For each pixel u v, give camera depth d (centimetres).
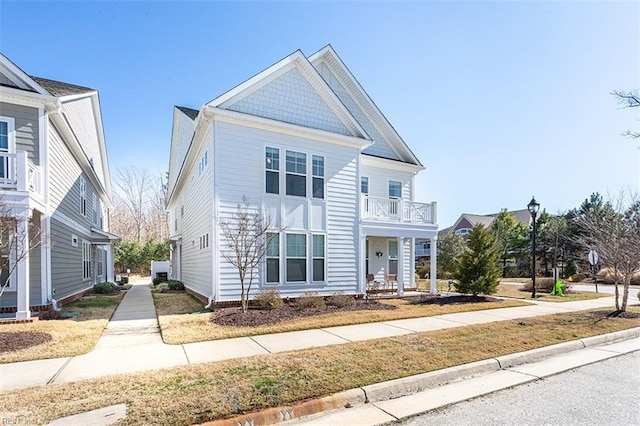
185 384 413
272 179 1106
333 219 1210
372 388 420
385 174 1617
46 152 955
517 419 362
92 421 321
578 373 519
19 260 738
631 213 1312
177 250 2153
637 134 1044
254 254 949
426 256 4409
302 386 412
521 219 4091
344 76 1542
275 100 1137
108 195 2275
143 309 1059
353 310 955
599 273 2483
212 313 912
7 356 537
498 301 1238
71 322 805
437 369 492
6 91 888
